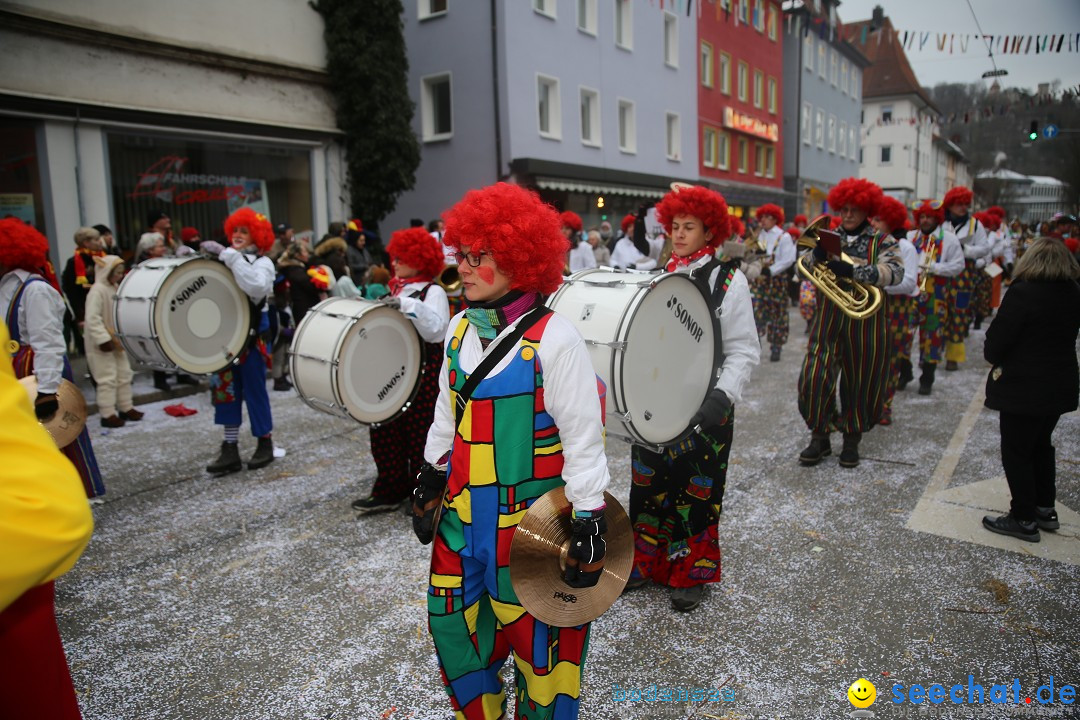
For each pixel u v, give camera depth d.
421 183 17.27
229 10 10.55
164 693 2.60
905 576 3.34
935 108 39.31
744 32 24.97
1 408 1.15
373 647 2.87
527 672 1.90
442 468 2.04
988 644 2.79
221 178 10.85
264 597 3.29
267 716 2.47
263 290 4.68
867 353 4.66
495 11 15.45
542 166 15.88
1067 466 4.87
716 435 2.97
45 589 1.34
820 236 4.43
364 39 11.80
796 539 3.78
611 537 1.92
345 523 4.14
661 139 21.00
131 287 4.50
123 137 9.63
